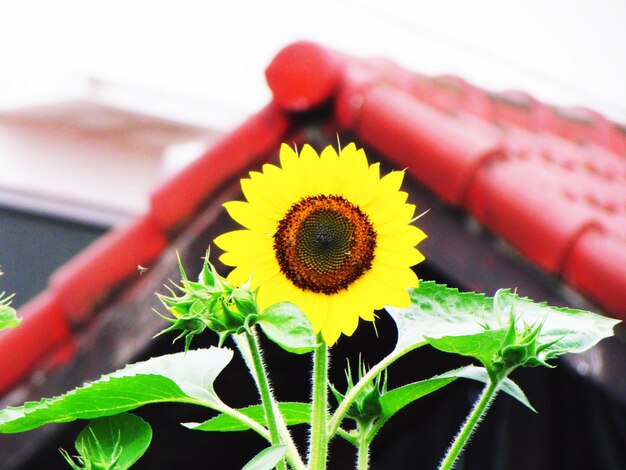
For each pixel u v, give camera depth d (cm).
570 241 193
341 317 124
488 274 202
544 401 268
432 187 208
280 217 126
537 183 204
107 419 126
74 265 224
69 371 210
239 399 236
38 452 204
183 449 238
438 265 207
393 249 126
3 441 205
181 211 213
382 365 124
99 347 210
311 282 125
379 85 219
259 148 219
